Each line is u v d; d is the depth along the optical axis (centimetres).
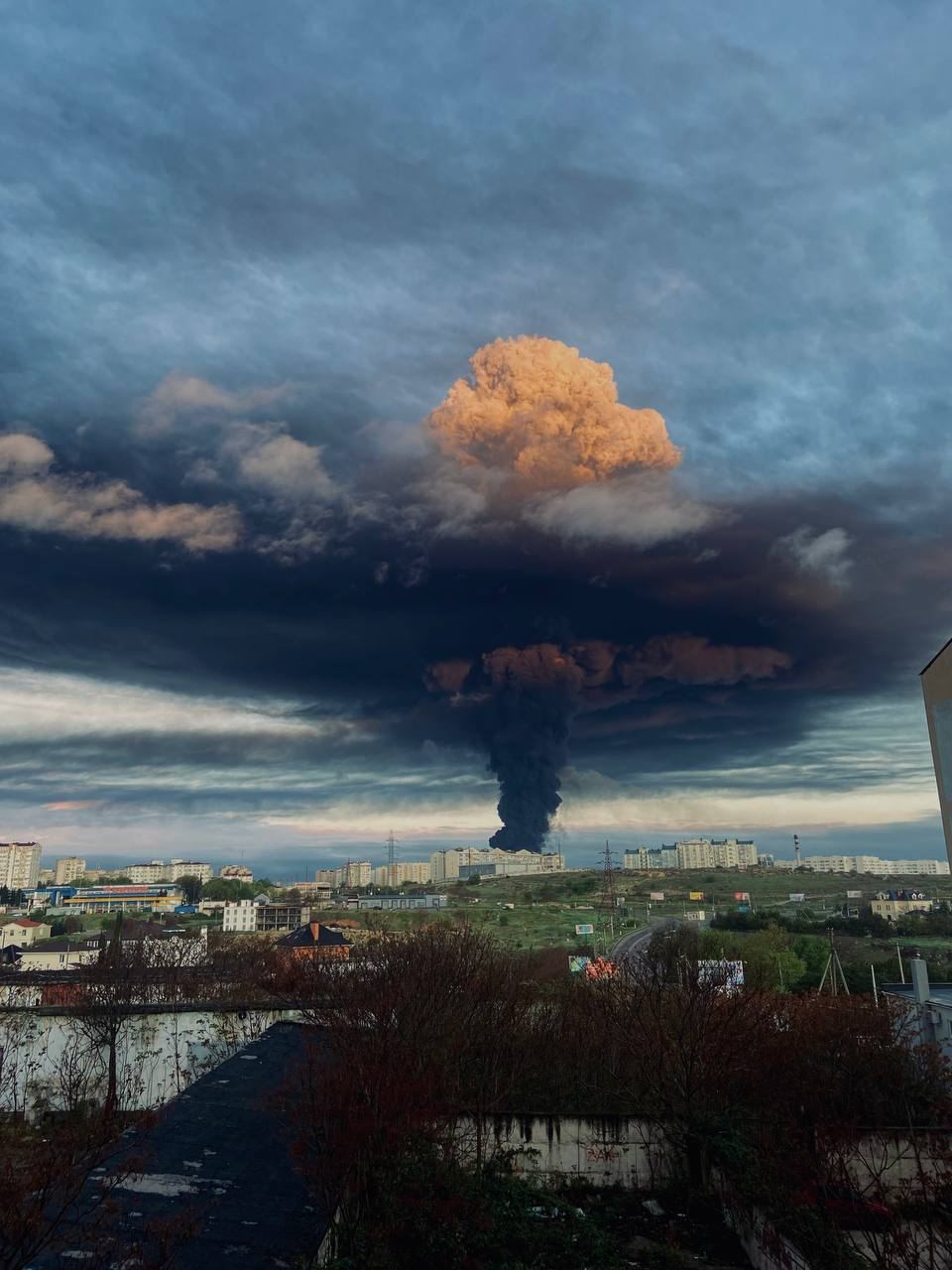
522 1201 2008
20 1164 1516
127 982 3616
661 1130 2298
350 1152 1602
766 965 6400
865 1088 2475
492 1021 2866
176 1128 1903
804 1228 1677
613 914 13200
